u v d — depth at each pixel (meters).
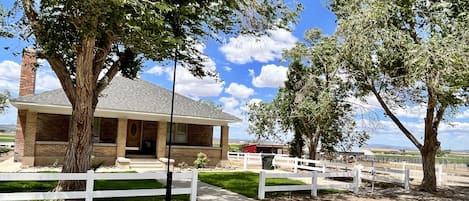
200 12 10.37
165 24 9.56
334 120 21.28
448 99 12.84
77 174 9.34
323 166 20.59
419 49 11.47
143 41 8.92
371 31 12.92
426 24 13.02
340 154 26.48
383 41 12.94
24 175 8.64
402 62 13.19
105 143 21.20
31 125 18.95
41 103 18.77
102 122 22.39
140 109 21.47
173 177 10.64
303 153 26.45
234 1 10.18
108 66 12.45
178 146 23.06
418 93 14.66
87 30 8.30
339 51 14.73
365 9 13.10
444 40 11.23
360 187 16.77
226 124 24.72
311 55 19.73
